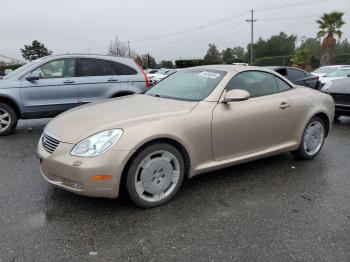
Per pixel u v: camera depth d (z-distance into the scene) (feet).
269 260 9.36
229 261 9.30
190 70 16.49
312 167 16.65
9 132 23.56
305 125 16.78
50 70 24.11
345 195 13.48
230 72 14.80
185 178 13.64
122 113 12.64
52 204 12.40
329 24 117.08
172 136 12.10
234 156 14.35
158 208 12.20
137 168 11.60
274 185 14.37
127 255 9.52
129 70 26.30
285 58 143.95
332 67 54.49
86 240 10.18
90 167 10.91
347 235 10.57
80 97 24.80
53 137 11.96
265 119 14.90
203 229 10.86
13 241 10.09
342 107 27.32
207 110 13.25
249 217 11.64
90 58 25.13
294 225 11.14
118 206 12.25
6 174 15.43
